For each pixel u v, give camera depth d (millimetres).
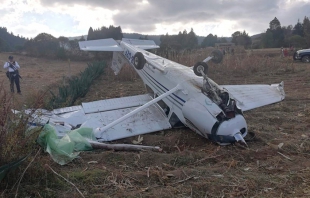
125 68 13766
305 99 8750
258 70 14852
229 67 14414
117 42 11273
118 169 4246
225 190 3676
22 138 3969
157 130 6066
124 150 5051
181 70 6961
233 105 5355
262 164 4441
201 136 5895
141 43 11586
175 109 6285
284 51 25797
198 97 5699
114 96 10438
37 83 13484
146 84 8242
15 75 10070
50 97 8523
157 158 4590
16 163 3484
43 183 3668
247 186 3734
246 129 5375
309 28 49031
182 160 4562
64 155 4441
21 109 4562
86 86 11141
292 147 5066
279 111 7492
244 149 5020
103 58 30828
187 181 3896
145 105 5961
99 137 5543
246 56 16281
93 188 3668
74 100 9398
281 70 14719
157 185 3793
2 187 3502
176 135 5934
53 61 30359
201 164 4508
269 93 7750
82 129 5453
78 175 3922
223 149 5059
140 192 3590
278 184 3803
